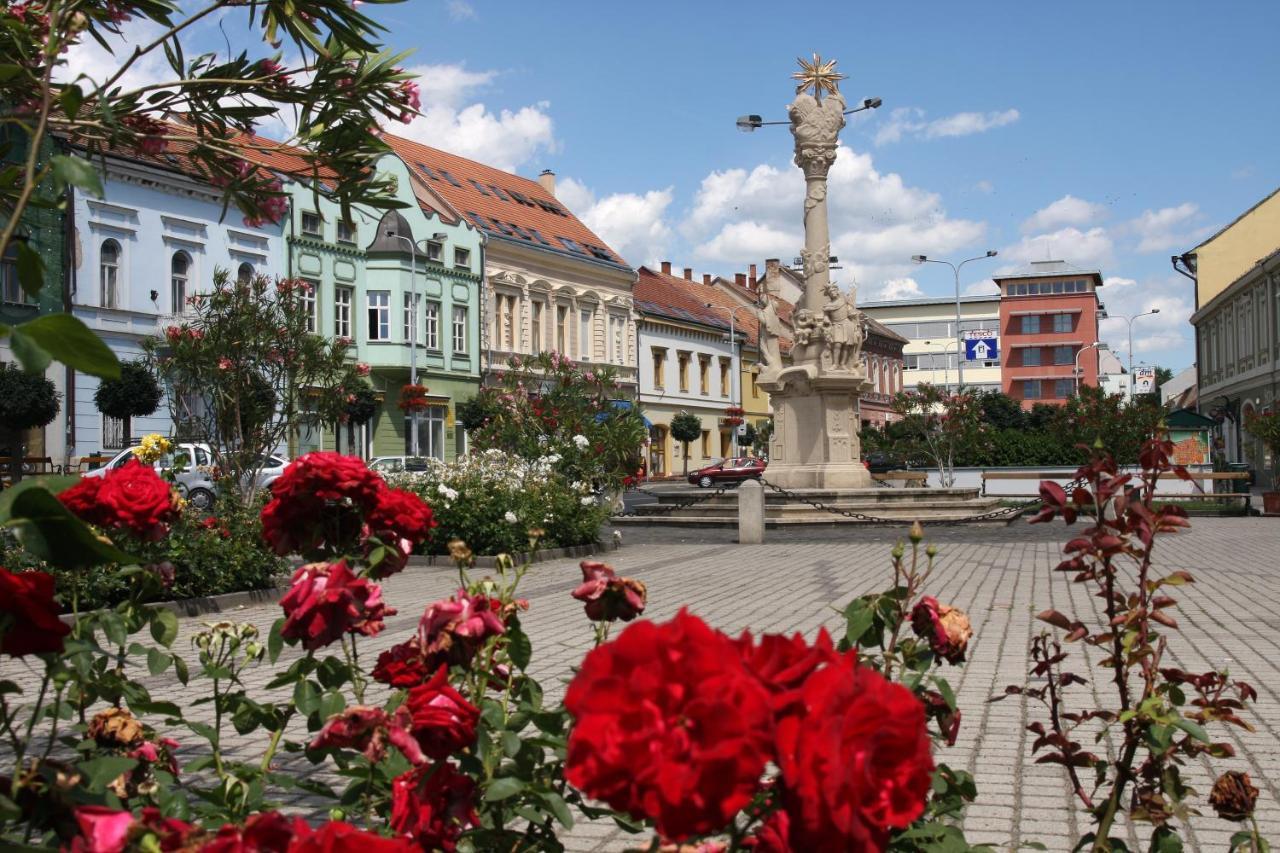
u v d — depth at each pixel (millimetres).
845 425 27703
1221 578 15156
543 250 55438
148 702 3342
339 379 23891
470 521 17875
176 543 12117
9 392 28422
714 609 12430
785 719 1570
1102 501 3322
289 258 42125
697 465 70062
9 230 2391
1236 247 63688
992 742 6789
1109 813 3275
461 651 2846
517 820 4586
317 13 5062
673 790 1490
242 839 1795
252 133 5523
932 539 22656
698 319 70375
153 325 36344
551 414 24484
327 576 3096
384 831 2852
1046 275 113000
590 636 10234
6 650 2258
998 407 74500
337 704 3182
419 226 48031
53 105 3029
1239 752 6488
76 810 2006
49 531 2207
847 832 1509
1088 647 9820
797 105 27359
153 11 5074
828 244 27797
